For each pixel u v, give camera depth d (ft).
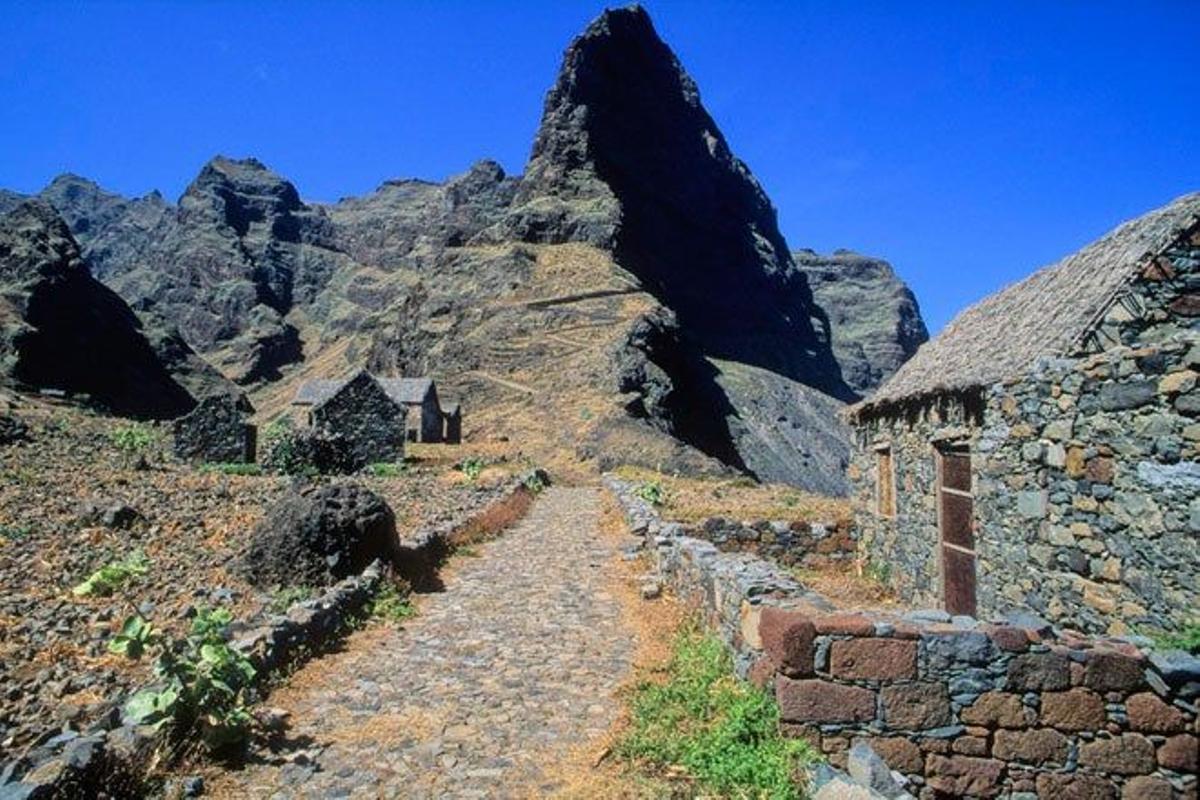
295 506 39.40
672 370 288.92
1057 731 19.40
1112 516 25.48
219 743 19.25
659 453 172.14
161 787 17.60
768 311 586.45
